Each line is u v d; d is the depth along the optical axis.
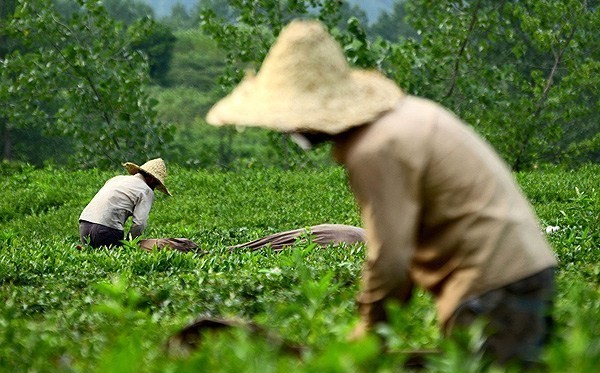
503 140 57.69
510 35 58.81
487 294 8.23
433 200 8.33
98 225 26.08
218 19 59.66
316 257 19.41
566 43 58.16
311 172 46.75
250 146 129.00
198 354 8.30
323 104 8.46
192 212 37.62
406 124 8.30
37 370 9.11
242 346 7.75
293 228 33.28
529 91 61.06
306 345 9.41
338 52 8.68
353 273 16.56
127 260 20.23
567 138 79.38
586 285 14.55
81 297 16.00
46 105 103.81
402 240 8.21
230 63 59.56
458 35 57.62
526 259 8.23
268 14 60.22
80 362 9.34
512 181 8.52
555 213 32.19
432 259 8.51
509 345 8.23
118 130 58.88
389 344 8.26
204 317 9.80
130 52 60.59
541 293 8.31
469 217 8.26
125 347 8.43
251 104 8.70
